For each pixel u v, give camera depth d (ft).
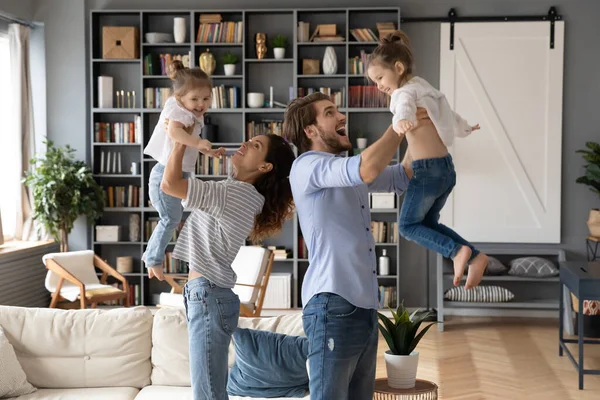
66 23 28.17
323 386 8.38
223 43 27.55
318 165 8.42
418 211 9.62
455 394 18.17
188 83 10.79
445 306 25.96
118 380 13.93
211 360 9.62
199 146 9.86
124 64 28.68
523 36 27.27
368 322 8.62
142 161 27.91
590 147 25.98
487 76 27.45
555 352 22.33
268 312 27.43
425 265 28.09
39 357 14.03
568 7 27.25
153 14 28.53
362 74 27.30
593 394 18.12
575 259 27.55
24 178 26.78
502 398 17.80
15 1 26.84
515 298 27.45
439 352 22.47
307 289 8.73
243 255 23.80
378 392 12.46
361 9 27.12
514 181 27.45
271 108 27.53
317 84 28.04
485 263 9.28
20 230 27.63
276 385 12.50
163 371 13.93
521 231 27.48
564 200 27.55
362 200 9.00
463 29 27.48
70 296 23.82
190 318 9.78
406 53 9.53
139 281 28.76
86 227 28.17
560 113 27.20
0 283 23.80
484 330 25.38
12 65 26.94
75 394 13.48
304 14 27.99
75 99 28.25
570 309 24.23
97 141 28.12
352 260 8.57
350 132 27.99
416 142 9.72
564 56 27.37
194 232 9.86
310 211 8.71
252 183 10.25
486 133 27.50
